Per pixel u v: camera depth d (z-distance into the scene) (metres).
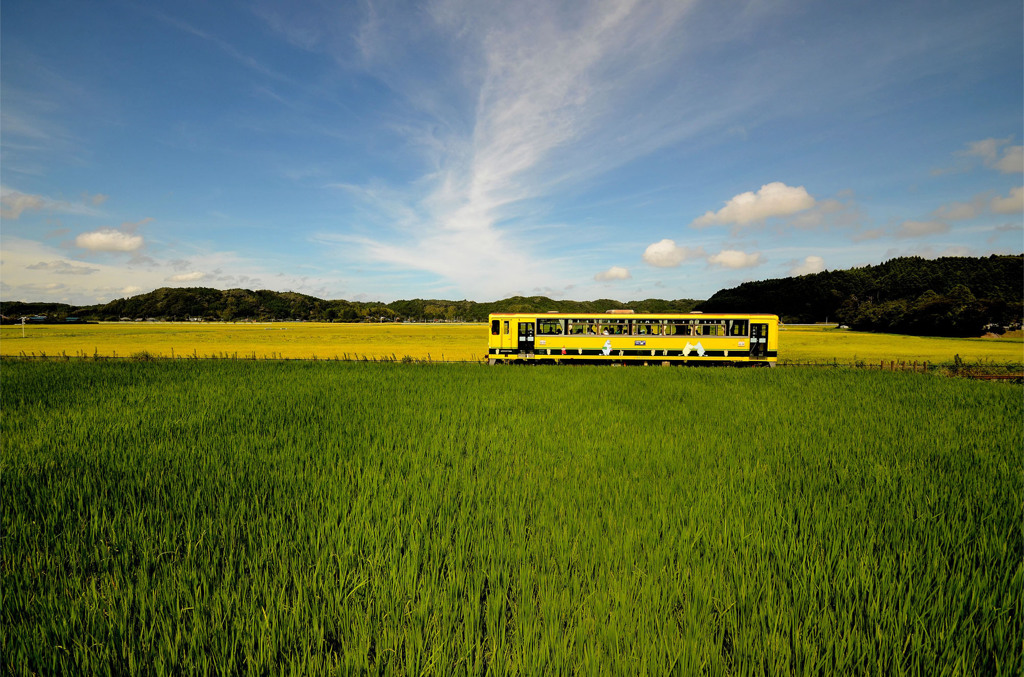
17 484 7.18
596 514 6.11
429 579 4.41
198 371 25.36
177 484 7.26
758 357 29.81
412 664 3.24
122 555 4.91
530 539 5.30
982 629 3.62
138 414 13.12
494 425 12.01
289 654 3.43
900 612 3.82
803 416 13.40
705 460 8.85
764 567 4.64
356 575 4.48
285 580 4.38
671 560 4.75
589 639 3.51
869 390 18.97
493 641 3.47
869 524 5.65
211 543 5.18
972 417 13.19
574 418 13.05
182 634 3.59
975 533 5.45
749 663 3.43
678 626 3.80
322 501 6.57
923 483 7.30
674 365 30.06
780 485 7.36
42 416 12.76
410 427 11.75
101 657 3.36
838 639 3.51
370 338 71.12
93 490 6.93
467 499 6.71
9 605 3.98
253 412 13.50
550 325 30.75
